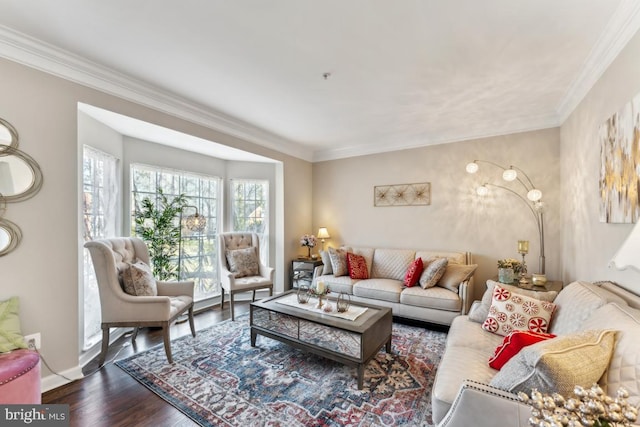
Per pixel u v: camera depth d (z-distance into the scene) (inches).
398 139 168.9
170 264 148.3
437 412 53.2
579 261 103.3
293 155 188.5
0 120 74.1
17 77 76.9
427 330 126.3
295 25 71.0
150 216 137.9
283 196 181.3
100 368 92.8
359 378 82.0
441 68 91.4
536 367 40.6
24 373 61.5
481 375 59.0
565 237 121.3
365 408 73.8
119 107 99.4
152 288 107.2
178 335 120.6
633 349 40.8
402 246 169.9
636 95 61.5
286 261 183.3
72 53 83.1
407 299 131.8
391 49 81.2
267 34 74.6
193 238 159.8
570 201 114.1
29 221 78.7
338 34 74.6
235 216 179.9
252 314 108.8
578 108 104.3
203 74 95.5
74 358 86.6
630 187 64.1
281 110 126.6
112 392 80.1
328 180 198.4
